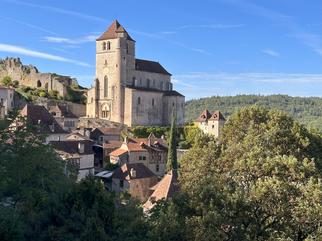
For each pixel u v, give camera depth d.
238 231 28.88
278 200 29.58
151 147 108.69
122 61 145.88
